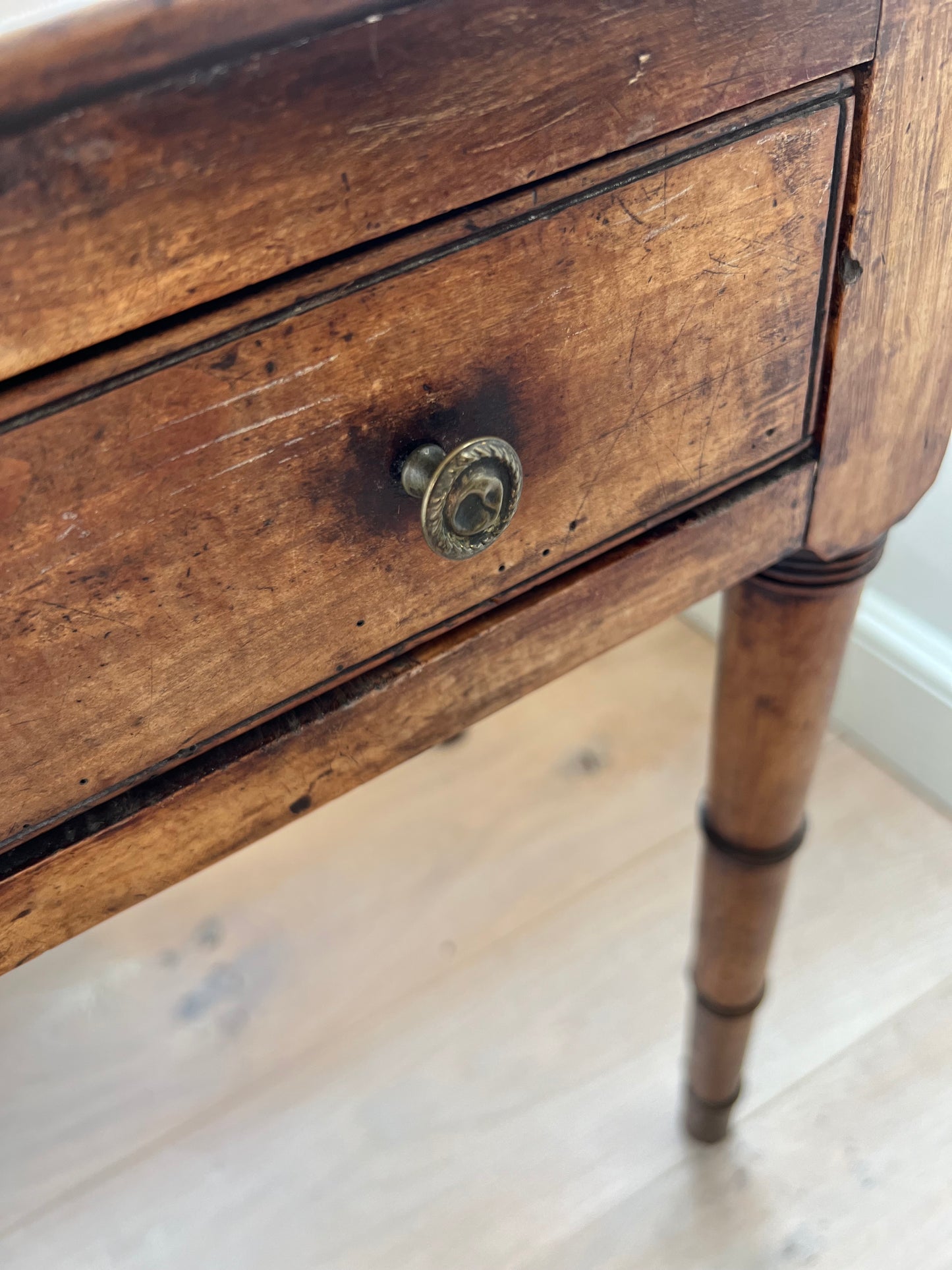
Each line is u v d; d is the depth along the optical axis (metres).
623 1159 0.61
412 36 0.20
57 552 0.22
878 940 0.69
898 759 0.78
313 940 0.72
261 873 0.76
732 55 0.24
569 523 0.29
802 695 0.40
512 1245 0.58
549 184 0.24
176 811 0.27
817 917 0.71
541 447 0.27
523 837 0.77
